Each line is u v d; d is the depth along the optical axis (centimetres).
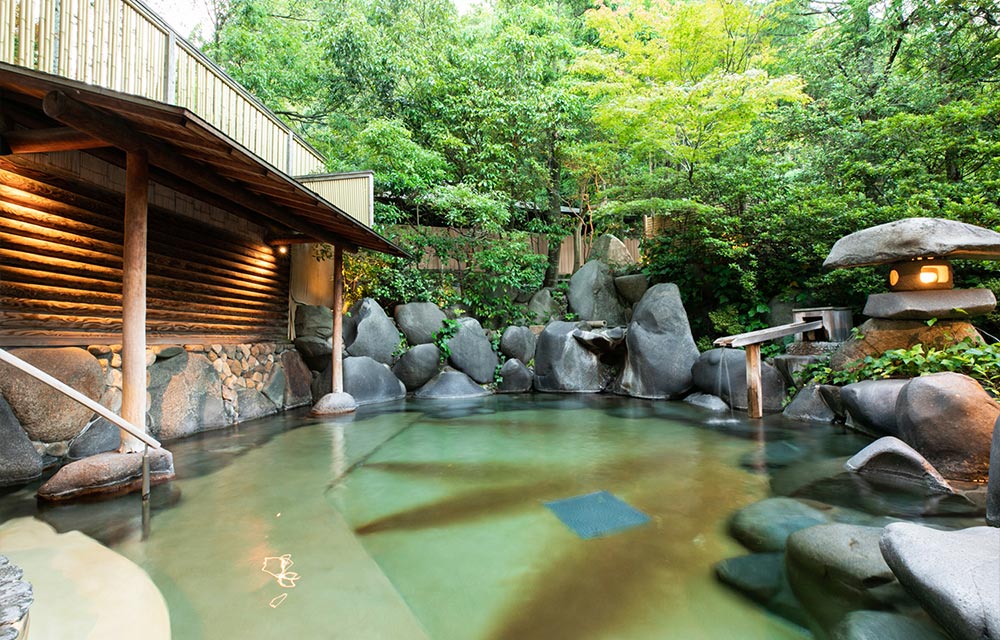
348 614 190
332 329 797
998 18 820
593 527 279
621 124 943
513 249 1025
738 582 213
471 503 321
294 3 1417
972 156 702
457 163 1106
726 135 891
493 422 609
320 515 299
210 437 520
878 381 471
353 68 1053
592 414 665
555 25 1218
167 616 188
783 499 313
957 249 464
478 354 910
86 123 296
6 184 353
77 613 188
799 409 596
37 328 374
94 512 297
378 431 555
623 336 888
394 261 962
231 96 572
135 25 420
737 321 830
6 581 193
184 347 533
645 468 400
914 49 909
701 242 836
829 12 1151
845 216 704
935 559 166
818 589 205
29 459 351
